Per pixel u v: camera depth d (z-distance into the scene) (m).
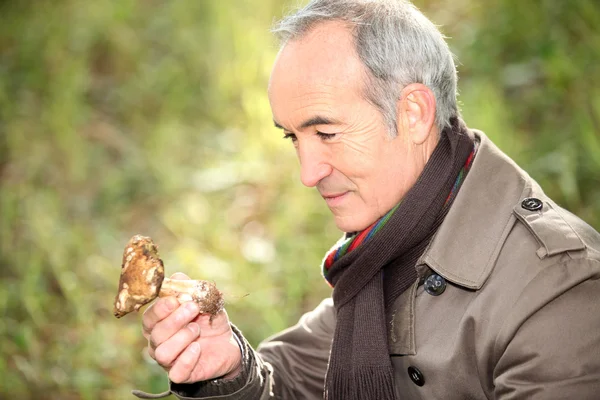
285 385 2.32
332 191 1.98
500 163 1.98
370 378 1.95
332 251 2.12
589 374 1.68
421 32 1.92
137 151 4.93
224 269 3.85
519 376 1.72
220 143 4.87
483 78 4.68
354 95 1.86
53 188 4.74
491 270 1.83
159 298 1.90
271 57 5.16
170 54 5.78
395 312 1.98
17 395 3.36
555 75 4.43
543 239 1.79
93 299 3.88
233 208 4.35
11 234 4.31
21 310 3.83
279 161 4.55
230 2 5.62
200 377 1.99
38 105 5.41
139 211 4.51
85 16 6.03
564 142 4.12
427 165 1.95
